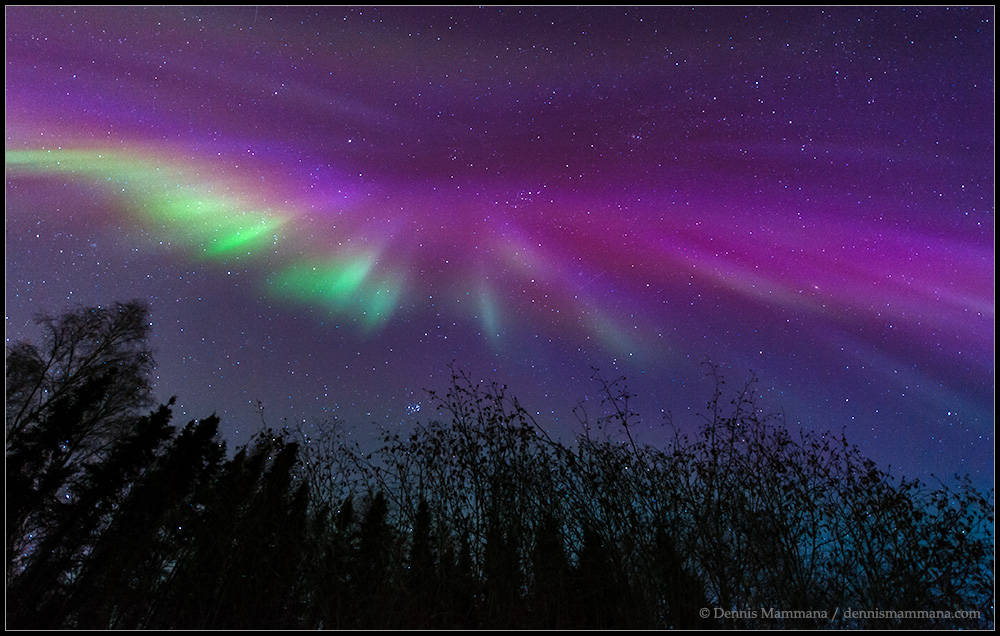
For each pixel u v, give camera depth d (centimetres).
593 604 583
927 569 562
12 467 1161
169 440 1381
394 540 627
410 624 558
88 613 732
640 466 654
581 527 630
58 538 1020
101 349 1669
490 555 614
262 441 763
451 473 665
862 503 603
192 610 638
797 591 576
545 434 686
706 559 599
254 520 678
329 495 682
